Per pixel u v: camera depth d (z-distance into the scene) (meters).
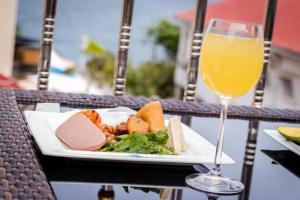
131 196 0.67
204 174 0.76
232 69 0.77
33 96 1.17
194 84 1.62
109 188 0.69
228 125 1.15
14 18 5.72
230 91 0.78
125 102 1.22
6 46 5.79
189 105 1.26
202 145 0.90
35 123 0.91
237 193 0.72
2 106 0.99
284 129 1.01
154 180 0.74
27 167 0.67
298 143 0.96
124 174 0.75
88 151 0.79
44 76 1.53
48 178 0.70
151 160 0.78
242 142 1.02
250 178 0.80
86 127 0.83
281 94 5.89
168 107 1.21
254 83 0.80
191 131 0.97
